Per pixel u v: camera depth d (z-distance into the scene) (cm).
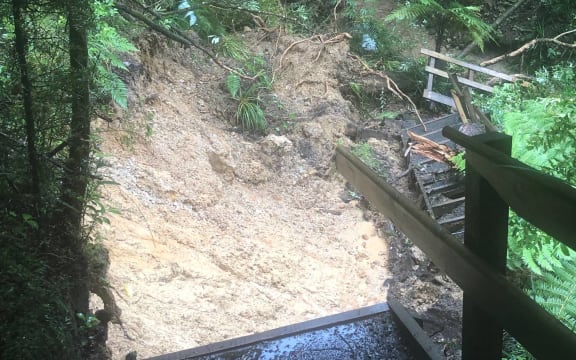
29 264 221
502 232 219
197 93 656
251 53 739
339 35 795
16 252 219
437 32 906
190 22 649
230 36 738
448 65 897
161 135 561
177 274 446
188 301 428
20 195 234
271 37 785
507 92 754
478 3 1048
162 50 644
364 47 870
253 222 539
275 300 461
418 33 966
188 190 529
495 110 721
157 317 399
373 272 520
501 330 228
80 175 262
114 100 492
